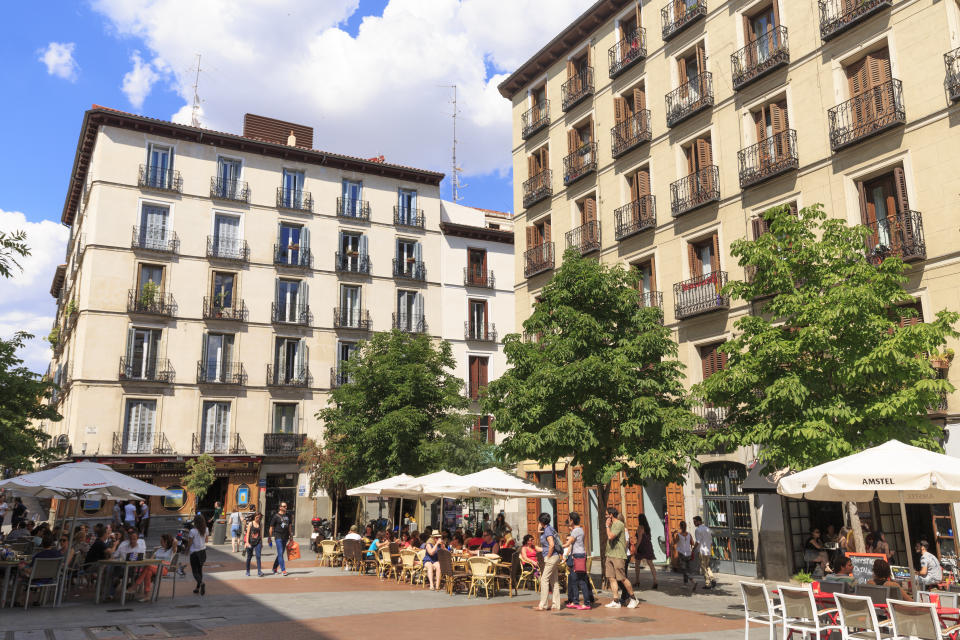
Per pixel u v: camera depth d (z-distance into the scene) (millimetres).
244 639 10406
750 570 20266
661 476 15445
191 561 15406
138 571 15227
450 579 16016
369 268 43281
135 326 36406
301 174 42688
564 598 15352
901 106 18484
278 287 40562
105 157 37125
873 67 19484
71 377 35938
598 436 16109
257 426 38219
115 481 14719
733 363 14477
